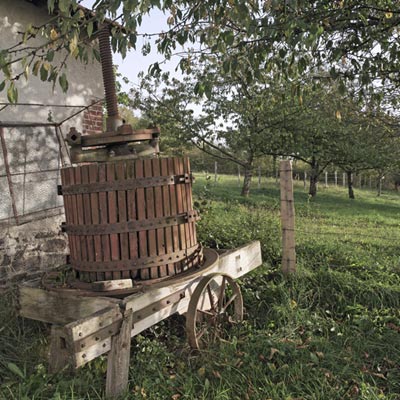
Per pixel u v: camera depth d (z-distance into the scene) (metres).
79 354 2.80
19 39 5.25
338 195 23.45
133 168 3.68
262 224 7.07
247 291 5.03
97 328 2.95
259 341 3.90
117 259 3.71
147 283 3.65
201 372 3.39
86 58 3.43
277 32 3.57
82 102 6.18
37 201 5.46
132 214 3.68
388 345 3.89
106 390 3.06
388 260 6.46
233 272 4.69
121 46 3.13
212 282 4.21
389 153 18.86
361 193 26.30
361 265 5.91
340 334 4.09
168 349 3.94
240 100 15.36
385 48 4.37
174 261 3.86
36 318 3.71
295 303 4.70
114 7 2.76
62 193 4.01
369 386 3.21
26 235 5.30
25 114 5.35
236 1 2.98
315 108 15.24
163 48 3.61
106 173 3.66
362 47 4.45
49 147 5.61
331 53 4.34
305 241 7.26
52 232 5.68
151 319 3.44
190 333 3.67
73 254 3.97
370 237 8.64
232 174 31.61
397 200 22.92
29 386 3.00
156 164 3.74
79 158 3.84
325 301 4.96
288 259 5.51
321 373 3.41
